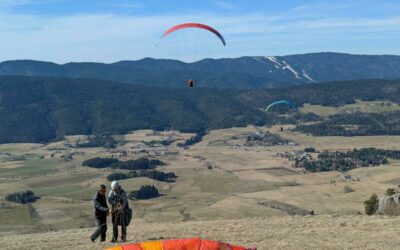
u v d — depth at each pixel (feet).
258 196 524.93
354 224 78.28
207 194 559.79
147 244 41.98
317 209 431.43
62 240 73.67
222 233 73.72
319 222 82.17
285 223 82.79
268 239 68.44
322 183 599.57
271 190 563.07
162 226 87.30
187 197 540.93
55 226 407.03
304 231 73.56
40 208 491.72
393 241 64.69
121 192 67.05
